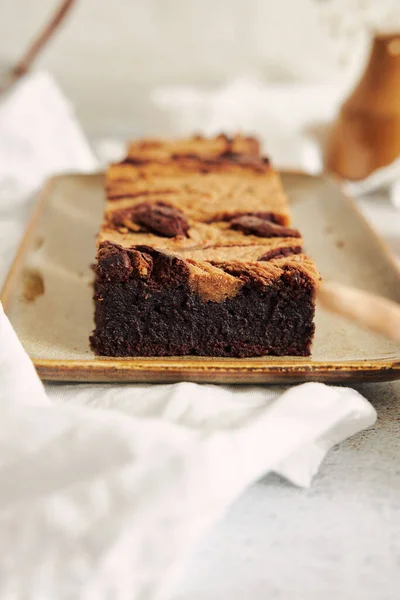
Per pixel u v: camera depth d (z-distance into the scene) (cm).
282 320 50
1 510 39
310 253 62
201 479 39
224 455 40
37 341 51
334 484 44
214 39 101
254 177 65
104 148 90
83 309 55
